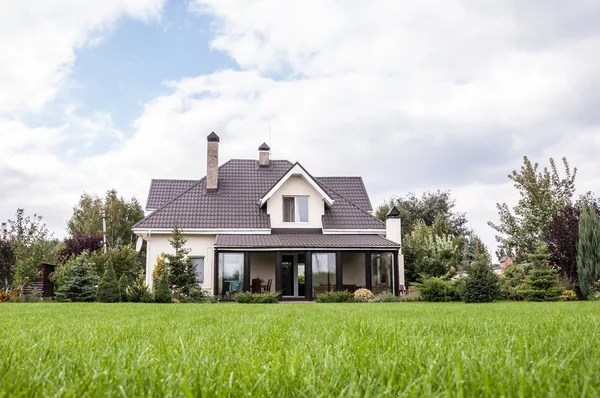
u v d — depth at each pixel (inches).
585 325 213.6
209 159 1211.9
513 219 1157.1
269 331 191.3
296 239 1050.1
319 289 1014.4
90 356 114.0
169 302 841.5
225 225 1105.4
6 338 167.2
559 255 975.0
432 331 196.1
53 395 74.5
